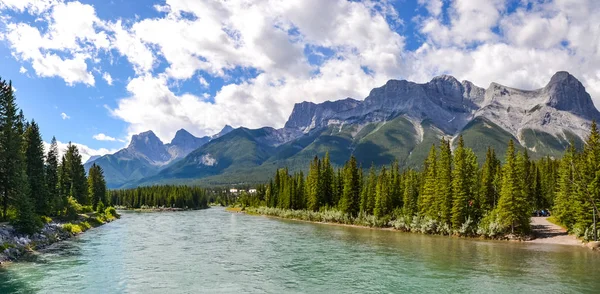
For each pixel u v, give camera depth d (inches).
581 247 2469.2
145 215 6102.4
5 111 2546.8
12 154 2522.1
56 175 4045.3
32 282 1403.8
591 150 2871.6
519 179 2999.5
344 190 4707.2
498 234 2935.5
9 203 2527.1
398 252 2191.2
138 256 1989.4
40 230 2469.2
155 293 1301.7
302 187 5989.2
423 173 4274.1
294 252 2180.1
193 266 1754.4
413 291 1353.3
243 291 1344.7
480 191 3523.6
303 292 1336.1
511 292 1337.4
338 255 2082.9
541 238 2851.9
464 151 3540.8
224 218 5359.3
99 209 4879.4
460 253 2169.0
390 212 4165.8
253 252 2174.0
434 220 3361.2
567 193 3080.7
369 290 1365.7
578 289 1371.8
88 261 1819.6
